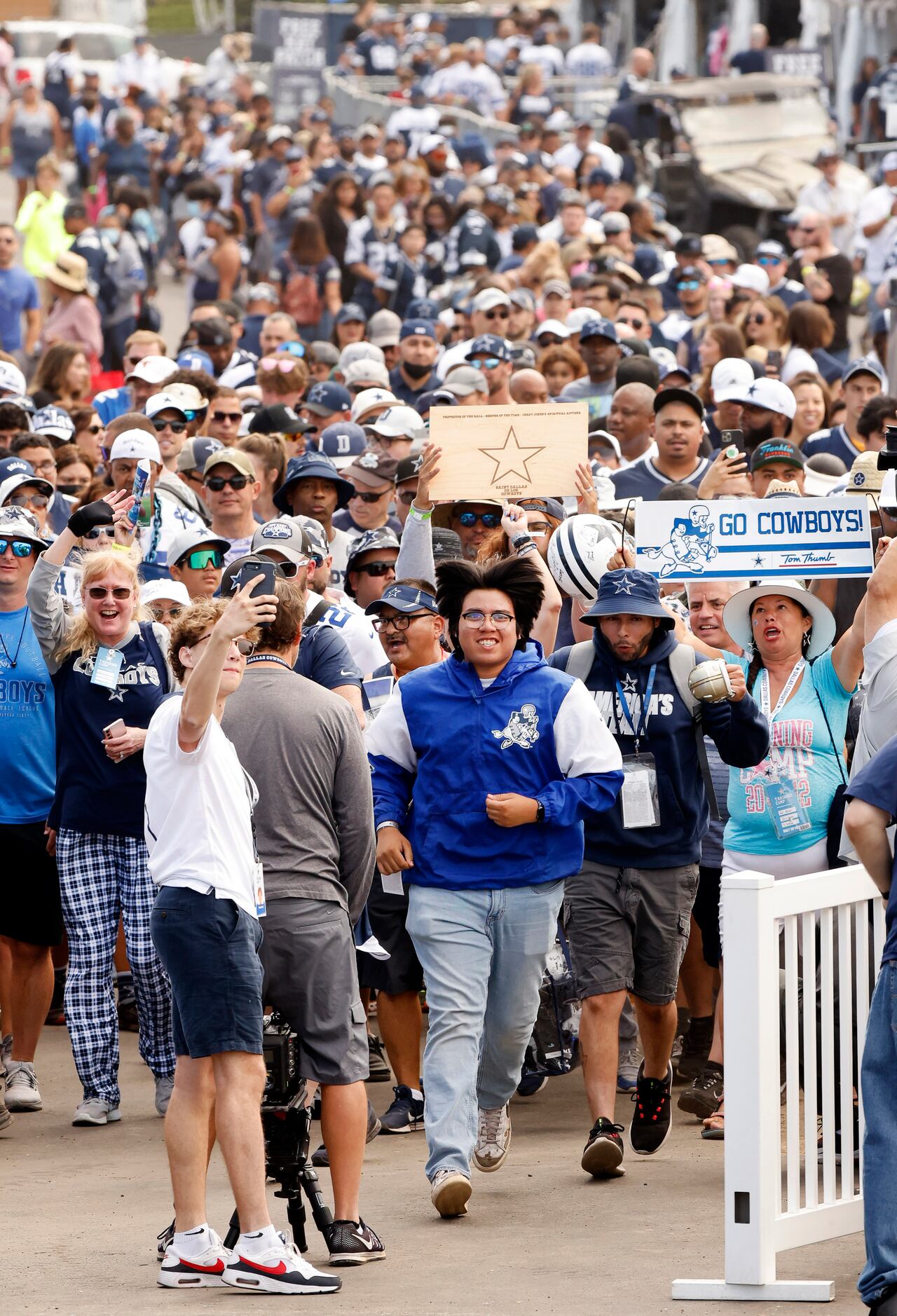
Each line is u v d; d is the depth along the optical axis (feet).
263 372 174.40
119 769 99.91
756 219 309.22
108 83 476.54
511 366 174.91
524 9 458.09
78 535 103.09
